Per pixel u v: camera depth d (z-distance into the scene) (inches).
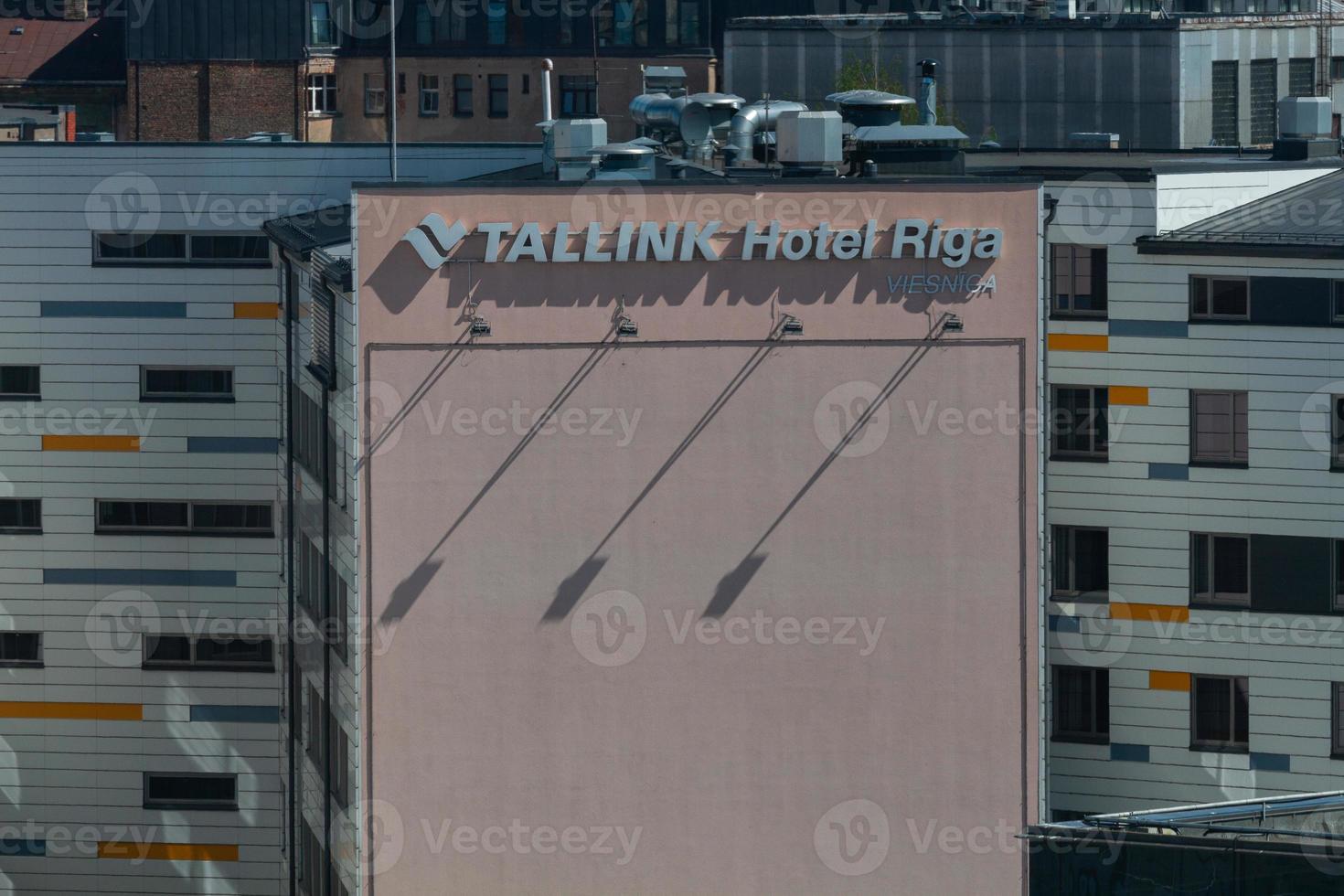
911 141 7239.2
